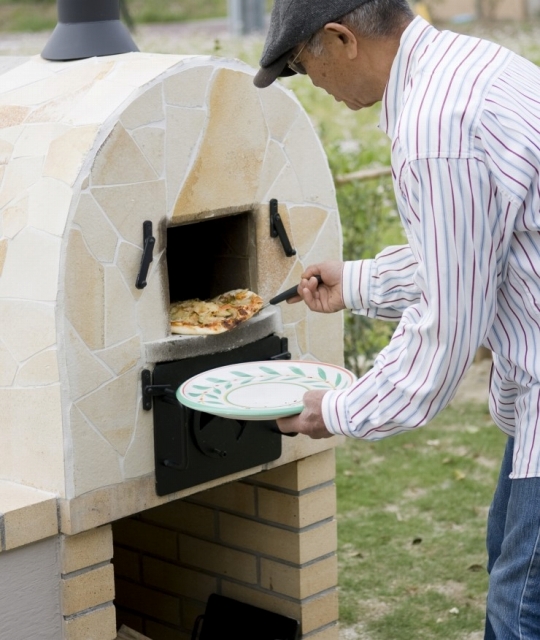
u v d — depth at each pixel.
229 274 2.49
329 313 2.48
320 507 2.61
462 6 18.58
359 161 5.26
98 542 2.17
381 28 1.86
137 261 2.15
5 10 18.48
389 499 3.91
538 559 1.86
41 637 2.12
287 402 2.06
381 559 3.45
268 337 2.41
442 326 1.77
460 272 1.75
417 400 1.84
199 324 2.26
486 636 2.22
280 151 2.41
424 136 1.73
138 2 20.06
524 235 1.79
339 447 4.45
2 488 2.15
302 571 2.58
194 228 2.54
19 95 2.29
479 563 3.40
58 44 2.39
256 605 2.69
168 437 2.22
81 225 2.04
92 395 2.10
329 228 2.56
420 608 3.15
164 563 2.87
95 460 2.12
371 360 4.81
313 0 1.85
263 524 2.64
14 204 2.10
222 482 2.38
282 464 2.49
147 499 2.22
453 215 1.72
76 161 2.03
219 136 2.27
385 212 4.99
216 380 2.18
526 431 1.87
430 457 4.30
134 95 2.10
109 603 2.21
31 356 2.08
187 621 2.85
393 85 1.88
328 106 9.35
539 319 1.82
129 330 2.15
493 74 1.77
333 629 2.69
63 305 2.03
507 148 1.72
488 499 3.88
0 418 2.17
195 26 17.89
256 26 15.55
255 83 2.01
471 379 5.23
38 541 2.09
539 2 18.94
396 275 2.23
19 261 2.08
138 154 2.12
